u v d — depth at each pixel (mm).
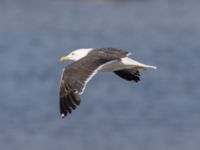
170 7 56062
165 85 30781
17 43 41969
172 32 45969
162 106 27109
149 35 45438
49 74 33406
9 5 57188
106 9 56812
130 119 25125
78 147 21797
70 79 8117
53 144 22000
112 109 26703
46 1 60125
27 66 35281
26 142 22203
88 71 8273
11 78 32531
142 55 38906
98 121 24812
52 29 47469
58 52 39594
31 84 31250
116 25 49750
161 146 21859
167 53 39156
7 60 36938
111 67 9531
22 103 27625
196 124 24328
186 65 35438
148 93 29391
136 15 53594
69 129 23766
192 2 57938
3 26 48094
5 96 28891
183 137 22641
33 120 24922
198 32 45562
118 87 30250
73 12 55219
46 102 27875
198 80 31891
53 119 25094
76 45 42125
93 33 46594
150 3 58625
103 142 22281
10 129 23688
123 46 41938
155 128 23891
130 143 22172
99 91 29703
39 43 42188
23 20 50719
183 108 26797
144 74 33094
